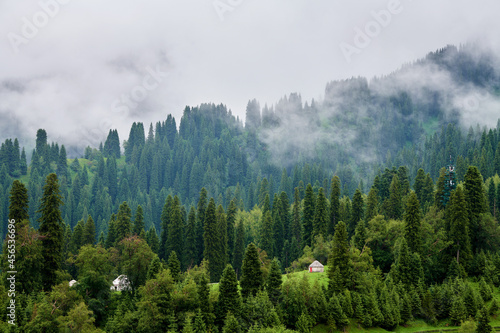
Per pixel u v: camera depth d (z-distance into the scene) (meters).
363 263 106.88
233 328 83.56
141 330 83.38
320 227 147.50
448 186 141.75
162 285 88.81
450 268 114.38
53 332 79.50
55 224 100.44
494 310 100.44
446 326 99.88
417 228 119.62
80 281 94.19
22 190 99.88
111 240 144.12
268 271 98.94
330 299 96.75
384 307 99.44
